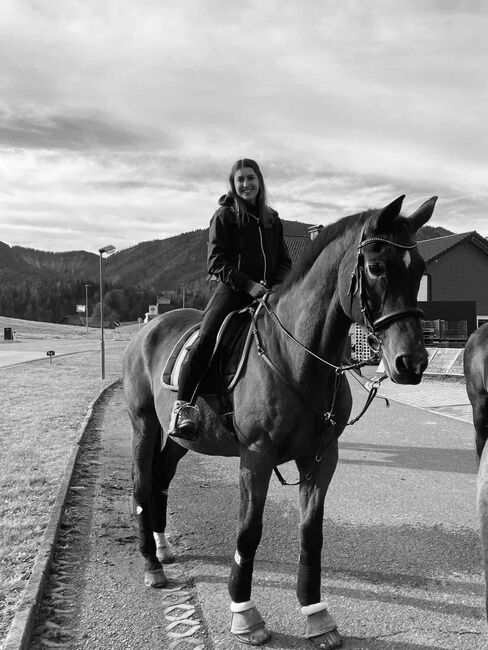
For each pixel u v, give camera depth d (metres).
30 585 3.35
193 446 3.51
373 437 8.73
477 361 5.69
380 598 3.46
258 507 2.87
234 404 3.02
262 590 3.54
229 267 3.20
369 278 2.42
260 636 2.91
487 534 1.90
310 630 2.93
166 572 3.80
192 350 3.25
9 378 16.92
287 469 6.79
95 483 6.04
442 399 13.02
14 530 4.30
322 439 2.90
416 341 2.31
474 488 5.93
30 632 2.92
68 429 8.79
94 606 3.31
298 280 2.92
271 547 4.26
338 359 2.83
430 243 35.62
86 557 4.04
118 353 31.25
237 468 6.94
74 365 22.56
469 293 33.69
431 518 4.98
